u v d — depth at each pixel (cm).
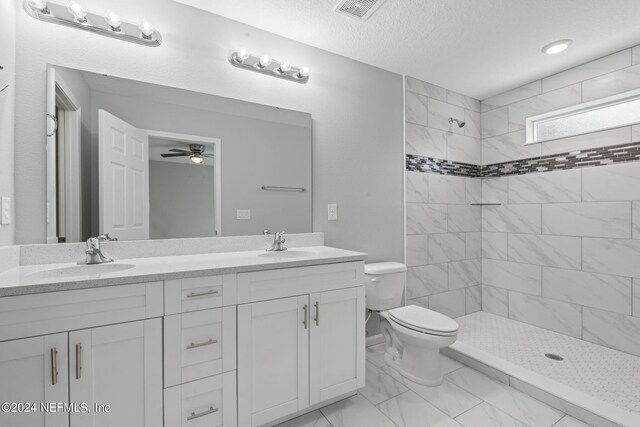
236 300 130
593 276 230
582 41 207
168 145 166
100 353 105
